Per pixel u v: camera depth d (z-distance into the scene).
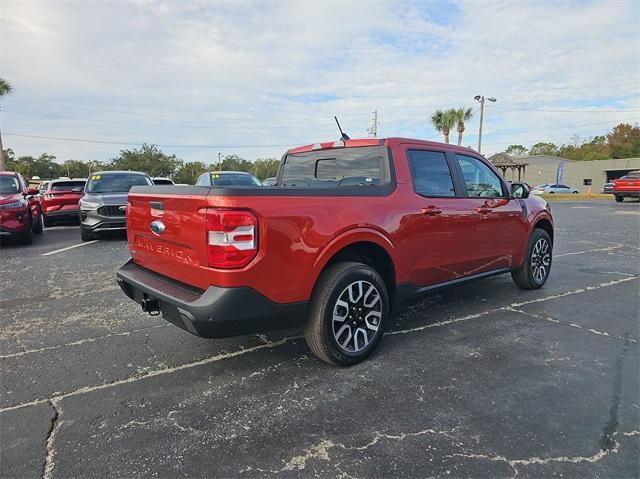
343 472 2.12
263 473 2.12
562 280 6.09
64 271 6.60
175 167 74.31
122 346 3.71
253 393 2.89
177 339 3.86
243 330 2.81
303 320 3.05
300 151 4.42
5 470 2.14
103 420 2.59
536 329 4.10
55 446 2.34
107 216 9.28
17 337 3.92
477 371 3.21
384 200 3.48
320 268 3.03
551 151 94.69
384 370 3.22
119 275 3.60
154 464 2.19
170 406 2.74
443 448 2.30
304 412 2.66
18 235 8.76
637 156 70.19
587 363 3.35
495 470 2.13
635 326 4.18
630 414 2.63
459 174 4.26
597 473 2.11
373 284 3.36
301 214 2.91
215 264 2.66
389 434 2.43
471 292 5.44
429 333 3.99
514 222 4.92
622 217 15.41
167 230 3.10
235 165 77.62
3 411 2.69
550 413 2.64
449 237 4.05
